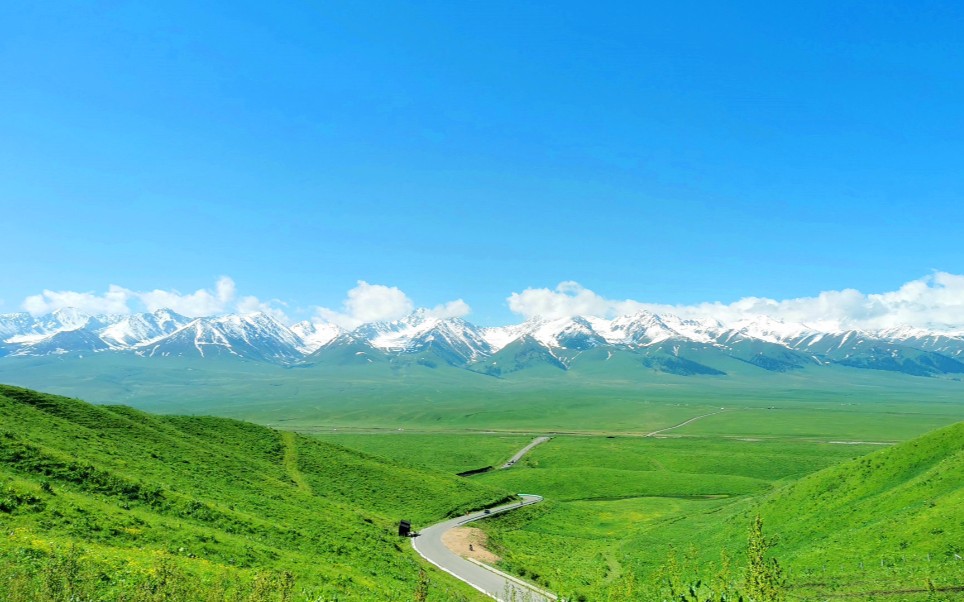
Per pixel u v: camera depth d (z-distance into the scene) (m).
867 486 77.06
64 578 30.77
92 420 90.19
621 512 136.00
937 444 77.94
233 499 73.62
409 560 69.69
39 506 45.34
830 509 75.44
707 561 73.94
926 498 65.81
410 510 108.75
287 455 120.44
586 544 104.50
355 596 45.53
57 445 69.69
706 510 118.69
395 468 134.38
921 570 51.06
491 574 70.31
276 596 32.59
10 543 36.50
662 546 90.31
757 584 30.86
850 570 55.78
